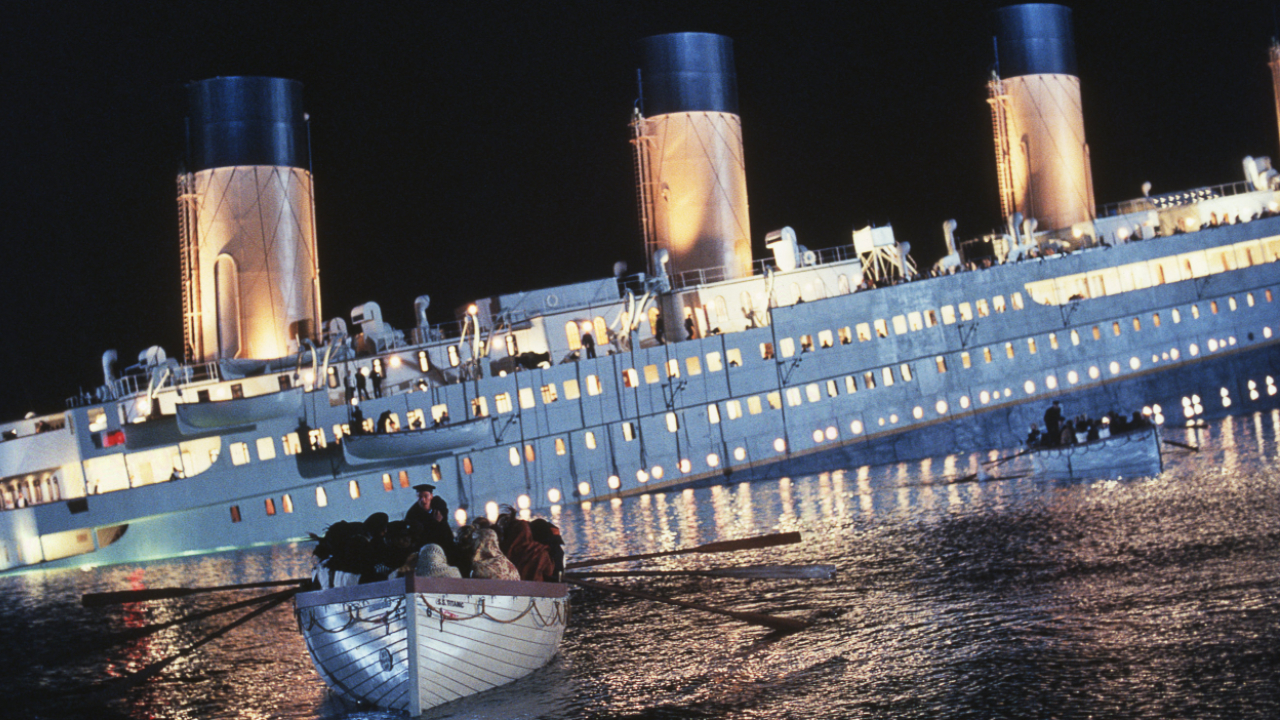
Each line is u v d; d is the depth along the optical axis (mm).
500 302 60656
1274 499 33781
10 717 24188
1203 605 23109
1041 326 66125
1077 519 34438
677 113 68938
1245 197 75062
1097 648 21156
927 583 28062
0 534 51094
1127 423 45188
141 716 23188
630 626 26516
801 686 20734
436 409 54969
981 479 48438
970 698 19281
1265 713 17406
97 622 35094
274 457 52531
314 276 62188
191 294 60438
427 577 19391
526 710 20109
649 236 70312
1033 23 76000
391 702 20281
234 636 30125
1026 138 76438
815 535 37469
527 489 56062
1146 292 68188
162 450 53031
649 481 58344
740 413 60188
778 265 66312
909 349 63438
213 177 59719
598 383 57750
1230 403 68875
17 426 55062
